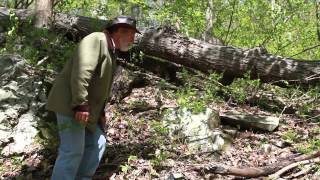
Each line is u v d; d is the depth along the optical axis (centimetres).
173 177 418
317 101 638
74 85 365
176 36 698
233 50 666
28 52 630
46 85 546
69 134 383
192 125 503
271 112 607
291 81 641
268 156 479
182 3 929
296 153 477
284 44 1057
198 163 455
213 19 1127
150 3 985
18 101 522
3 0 1190
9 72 549
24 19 756
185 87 641
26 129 502
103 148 413
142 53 680
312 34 1126
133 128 515
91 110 387
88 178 414
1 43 696
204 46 679
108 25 391
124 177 432
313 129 538
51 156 471
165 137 496
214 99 609
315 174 429
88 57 366
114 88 585
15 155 479
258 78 656
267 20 1066
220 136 495
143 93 617
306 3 1120
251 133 528
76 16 774
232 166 437
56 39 696
